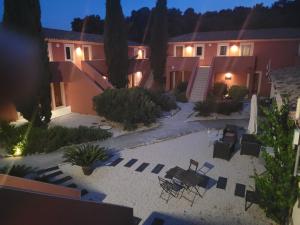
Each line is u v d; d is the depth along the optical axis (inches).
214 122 645.9
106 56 817.5
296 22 1482.5
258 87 941.8
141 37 1830.7
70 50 791.7
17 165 369.7
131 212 179.2
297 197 214.1
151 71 1073.5
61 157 429.4
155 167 390.3
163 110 741.9
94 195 313.7
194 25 1851.6
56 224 96.3
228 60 916.6
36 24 494.9
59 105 753.0
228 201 297.7
